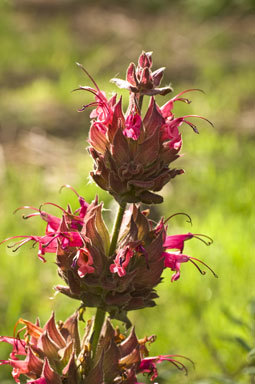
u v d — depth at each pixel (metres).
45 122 9.66
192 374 4.12
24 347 2.32
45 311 4.86
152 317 4.78
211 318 4.59
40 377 2.21
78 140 9.05
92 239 2.16
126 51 15.02
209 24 17.34
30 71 12.95
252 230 5.94
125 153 2.10
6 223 6.12
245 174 7.68
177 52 15.02
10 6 18.73
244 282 5.08
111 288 2.13
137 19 18.69
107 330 2.25
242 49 15.27
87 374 2.21
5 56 13.71
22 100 10.70
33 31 16.70
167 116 2.20
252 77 12.40
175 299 4.95
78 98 10.88
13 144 8.73
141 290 2.20
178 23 17.80
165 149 2.13
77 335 2.32
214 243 5.61
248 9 17.69
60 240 2.17
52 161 8.18
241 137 9.18
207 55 14.68
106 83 11.71
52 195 6.99
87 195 6.51
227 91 11.50
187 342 4.45
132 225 2.13
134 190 2.13
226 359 4.24
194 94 11.17
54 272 5.41
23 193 6.98
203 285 5.07
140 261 2.17
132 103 2.11
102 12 19.22
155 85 2.12
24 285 5.16
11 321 4.62
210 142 8.76
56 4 19.58
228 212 6.61
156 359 2.41
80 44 15.70
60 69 13.23
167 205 6.78
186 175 7.66
